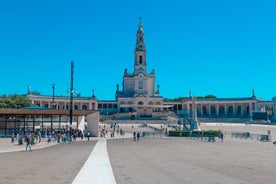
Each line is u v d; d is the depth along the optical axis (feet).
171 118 425.28
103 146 152.46
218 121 435.94
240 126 349.41
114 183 56.54
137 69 498.69
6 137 215.31
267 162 89.86
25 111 214.69
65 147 150.71
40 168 76.95
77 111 229.66
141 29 507.30
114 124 352.28
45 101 460.14
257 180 60.80
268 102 463.01
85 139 215.51
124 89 506.48
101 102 502.38
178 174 67.72
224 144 168.55
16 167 79.15
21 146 158.20
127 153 116.88
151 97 485.56
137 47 502.79
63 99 473.67
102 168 75.82
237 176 65.36
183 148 141.18
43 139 208.95
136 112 473.26
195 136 240.53
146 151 125.80
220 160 94.89
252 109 476.13
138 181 59.31
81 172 69.21
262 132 288.10
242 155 110.22
